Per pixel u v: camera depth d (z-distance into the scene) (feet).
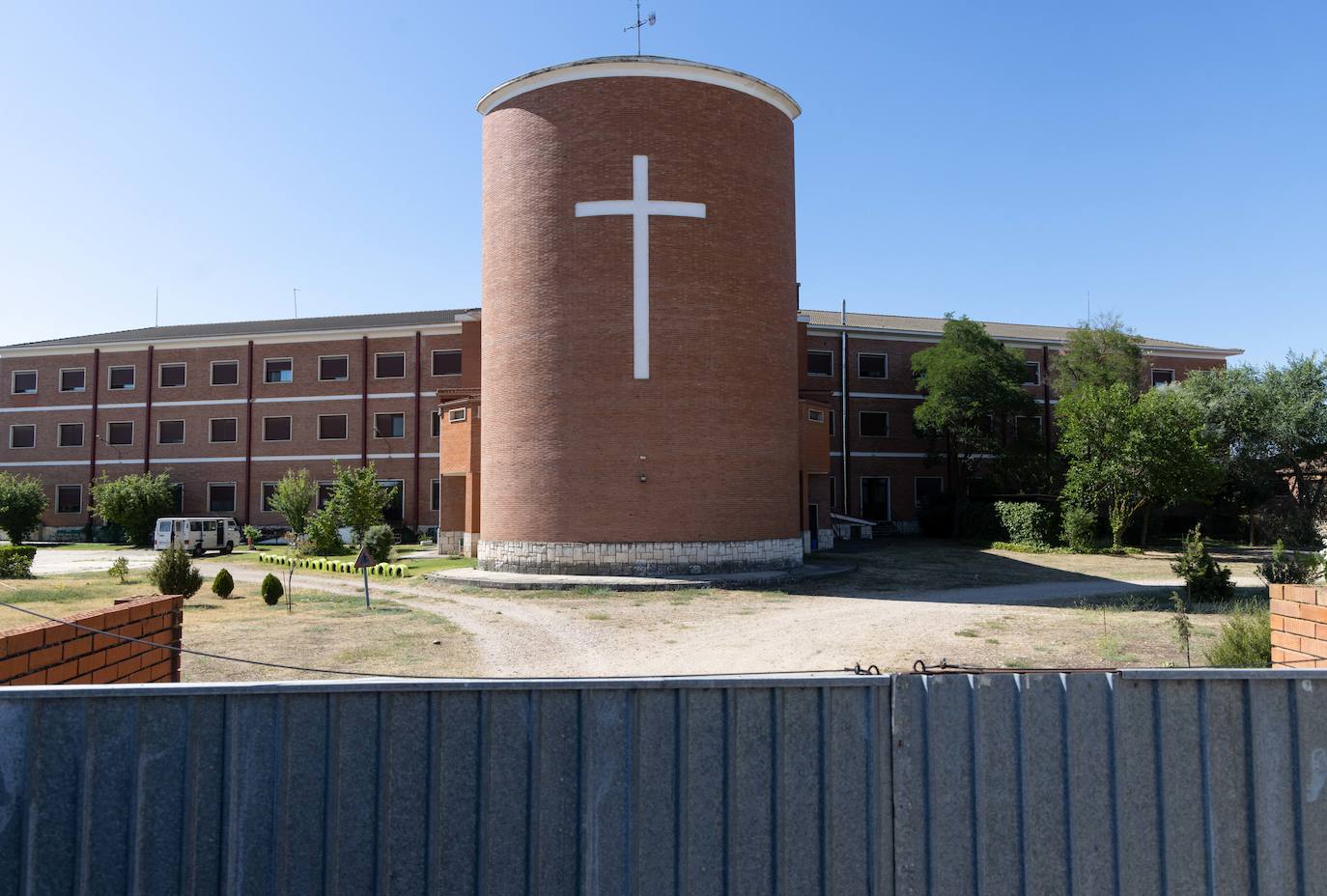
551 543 74.13
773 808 11.02
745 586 70.18
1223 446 125.90
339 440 152.25
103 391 160.35
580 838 10.84
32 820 10.33
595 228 74.38
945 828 11.07
